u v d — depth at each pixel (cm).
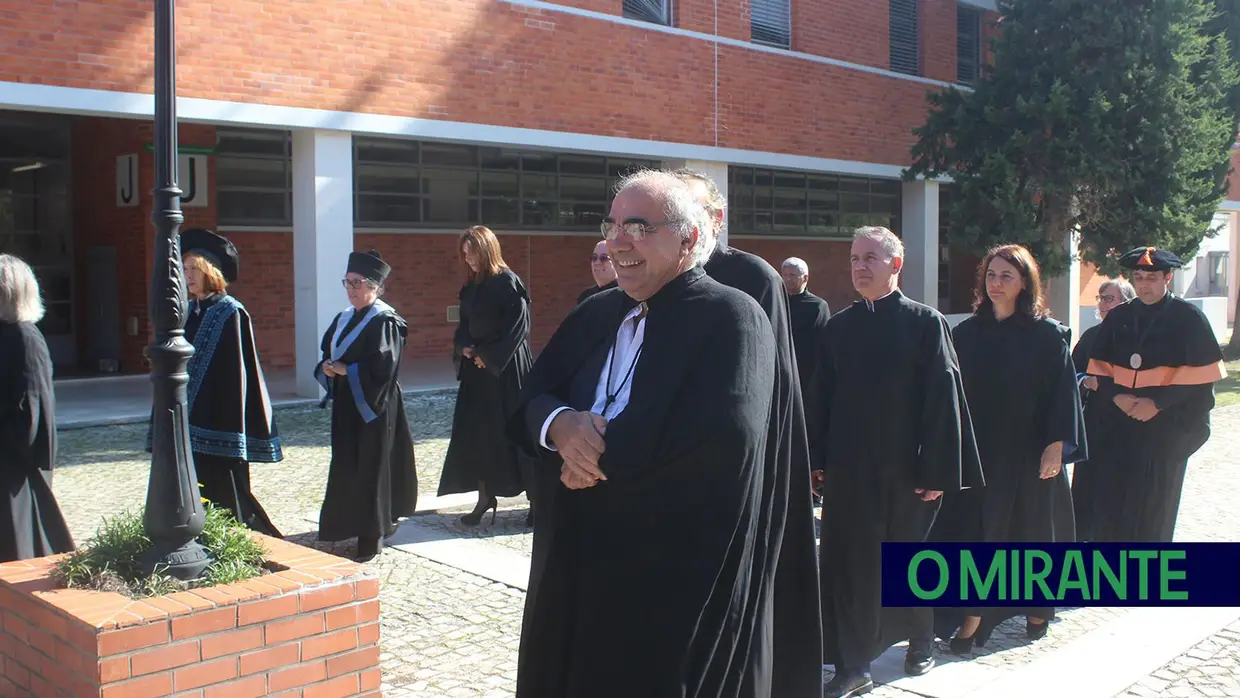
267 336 1652
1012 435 516
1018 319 523
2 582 360
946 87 1739
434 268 1839
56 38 1023
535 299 1955
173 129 370
